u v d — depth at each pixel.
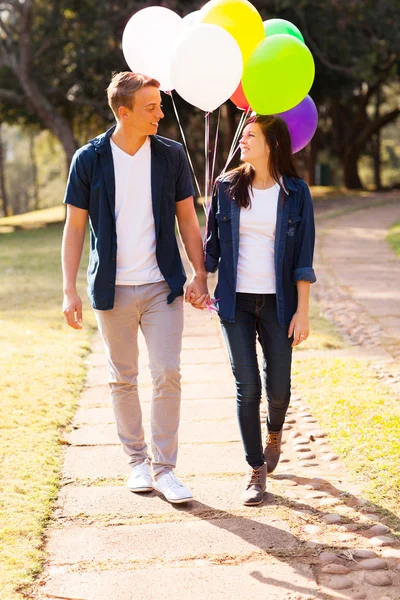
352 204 21.77
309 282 3.19
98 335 6.74
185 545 2.92
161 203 3.18
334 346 6.20
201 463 3.78
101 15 18.69
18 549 2.85
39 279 10.02
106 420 4.46
